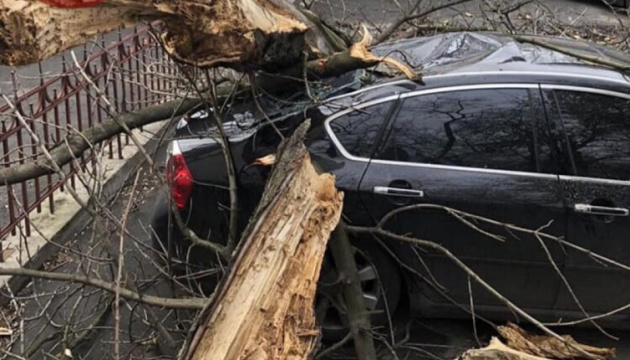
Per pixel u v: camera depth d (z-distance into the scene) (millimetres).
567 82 3777
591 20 11055
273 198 2670
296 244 2523
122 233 2846
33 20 2076
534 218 3684
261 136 3803
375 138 3764
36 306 4207
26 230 4734
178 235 3857
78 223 5125
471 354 3014
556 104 3764
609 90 3773
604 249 3713
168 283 3871
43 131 5402
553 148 3742
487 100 3771
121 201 5363
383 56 4164
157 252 3750
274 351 2240
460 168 3725
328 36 3934
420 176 3707
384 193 3680
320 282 3539
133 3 2439
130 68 6359
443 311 3889
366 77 4008
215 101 3463
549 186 3695
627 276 3752
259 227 2561
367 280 3811
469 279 3482
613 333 4039
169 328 3953
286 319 2371
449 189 3686
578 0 12695
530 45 4348
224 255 3348
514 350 3178
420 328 4047
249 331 2254
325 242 2666
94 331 3863
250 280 2389
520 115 3760
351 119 3795
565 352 3516
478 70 3846
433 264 3785
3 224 4918
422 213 3688
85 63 5164
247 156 3760
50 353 3701
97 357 3811
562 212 3674
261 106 3973
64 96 5117
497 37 4473
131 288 3492
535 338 3629
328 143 3773
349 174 3707
